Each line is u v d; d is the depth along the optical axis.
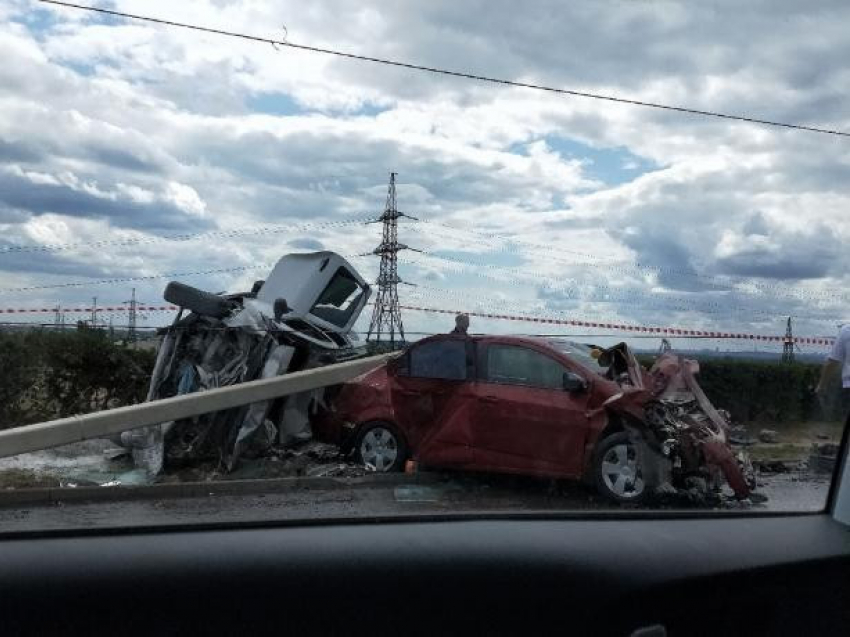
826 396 3.66
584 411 8.18
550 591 2.29
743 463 5.72
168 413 8.35
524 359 8.91
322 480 6.68
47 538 2.03
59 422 7.08
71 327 12.79
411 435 9.32
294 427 10.37
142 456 7.73
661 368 9.48
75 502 3.64
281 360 11.32
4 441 6.70
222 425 9.55
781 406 8.46
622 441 7.80
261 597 2.04
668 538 2.59
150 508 3.73
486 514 2.52
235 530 2.19
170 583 1.99
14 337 12.15
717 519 2.85
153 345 12.99
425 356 9.48
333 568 2.14
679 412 8.24
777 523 2.89
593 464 7.89
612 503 7.18
